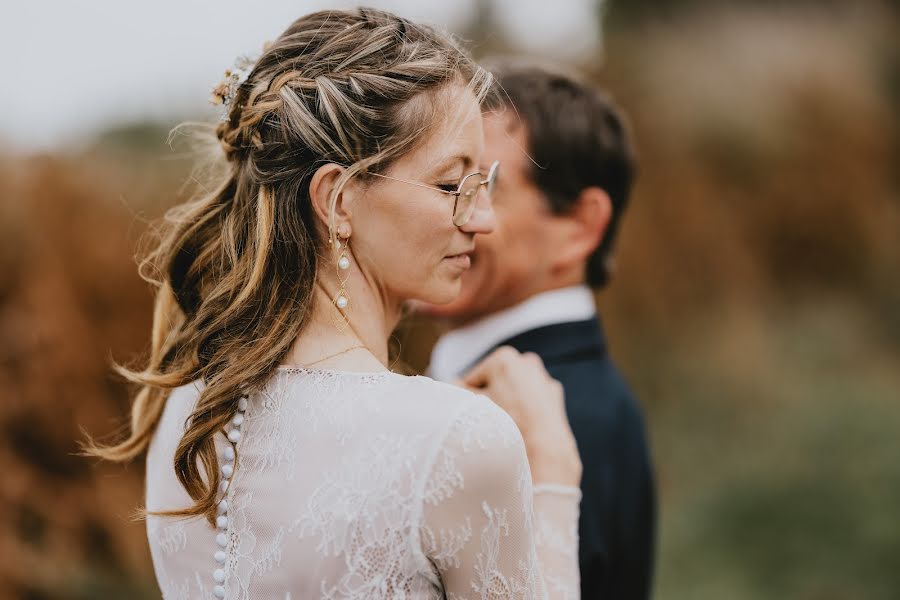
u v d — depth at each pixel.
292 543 1.02
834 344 6.42
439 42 1.13
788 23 8.23
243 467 1.09
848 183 7.38
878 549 4.17
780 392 5.75
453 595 1.03
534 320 1.80
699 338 5.98
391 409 1.01
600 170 1.81
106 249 3.40
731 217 6.66
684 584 4.17
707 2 7.76
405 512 0.98
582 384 1.74
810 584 4.09
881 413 5.14
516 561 1.05
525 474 1.05
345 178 1.05
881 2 8.98
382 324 1.15
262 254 1.07
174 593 1.19
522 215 1.74
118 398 3.35
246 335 1.10
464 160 1.11
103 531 3.22
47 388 3.18
